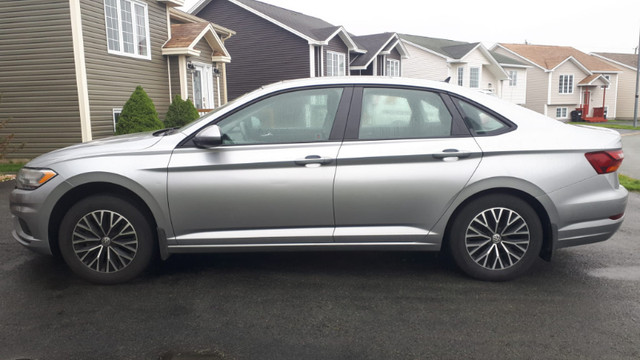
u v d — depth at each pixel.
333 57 25.64
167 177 3.47
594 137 3.59
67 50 10.62
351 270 3.95
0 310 3.15
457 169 3.46
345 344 2.72
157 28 14.11
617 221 3.57
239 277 3.79
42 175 3.51
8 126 11.12
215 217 3.52
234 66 25.42
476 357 2.57
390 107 3.59
